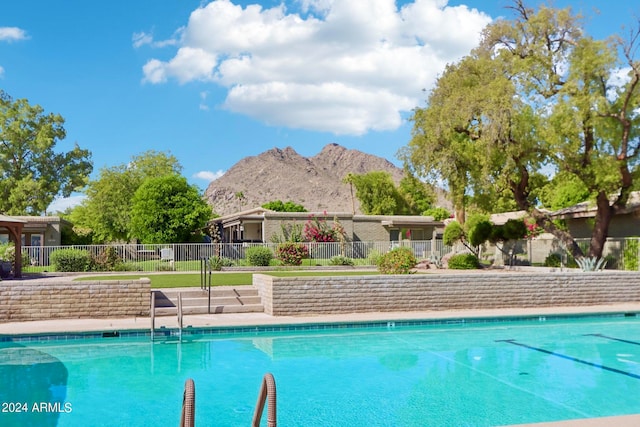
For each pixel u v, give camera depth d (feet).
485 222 101.65
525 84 81.30
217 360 32.53
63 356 33.32
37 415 22.29
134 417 22.12
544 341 39.04
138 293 45.21
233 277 66.54
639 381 27.96
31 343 36.68
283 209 244.42
